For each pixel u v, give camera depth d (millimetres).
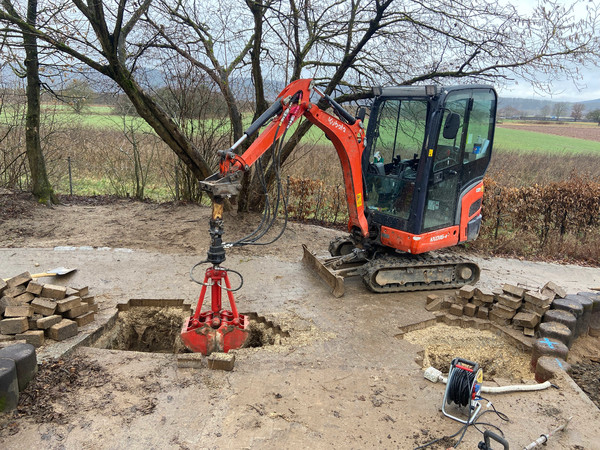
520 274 9078
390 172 7449
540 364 5105
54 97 11922
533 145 34781
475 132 7223
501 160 21938
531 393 4703
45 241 9008
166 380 4660
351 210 7191
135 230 9859
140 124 14969
